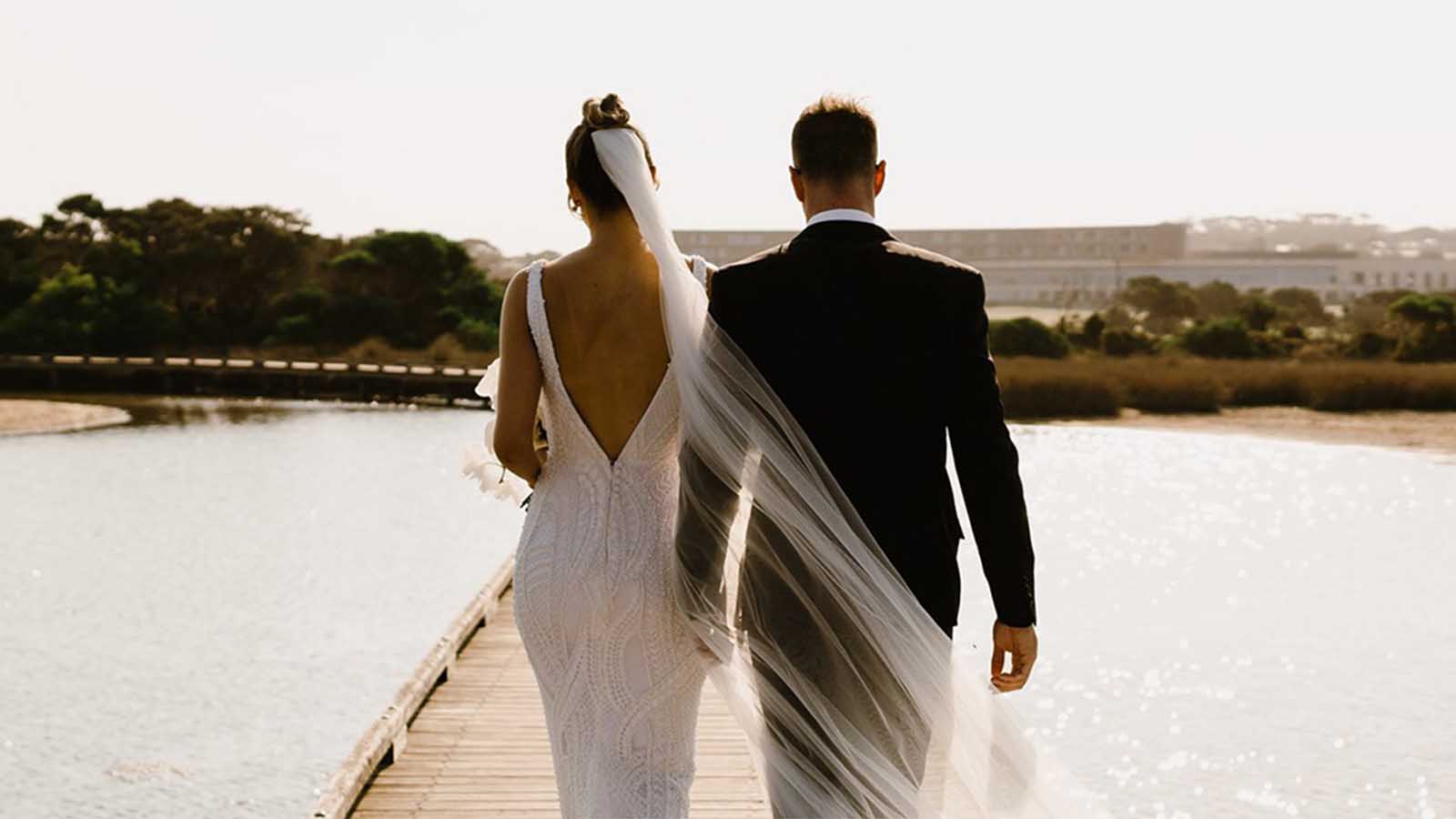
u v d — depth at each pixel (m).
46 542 16.11
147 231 58.47
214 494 20.91
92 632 10.96
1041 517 17.33
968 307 2.12
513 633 8.14
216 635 10.81
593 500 2.46
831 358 2.12
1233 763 6.95
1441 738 7.39
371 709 8.59
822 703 2.16
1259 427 32.41
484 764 5.25
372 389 44.22
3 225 57.97
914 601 2.12
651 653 2.47
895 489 2.12
